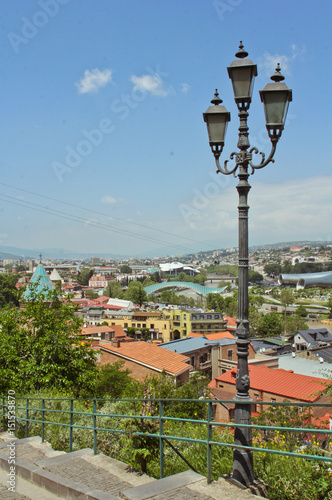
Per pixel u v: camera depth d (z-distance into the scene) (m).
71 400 10.29
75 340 21.98
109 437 11.22
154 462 8.96
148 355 40.03
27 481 8.26
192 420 7.28
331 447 8.79
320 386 32.16
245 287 7.39
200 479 7.07
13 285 138.62
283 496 6.86
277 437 9.23
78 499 7.04
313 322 152.25
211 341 64.25
